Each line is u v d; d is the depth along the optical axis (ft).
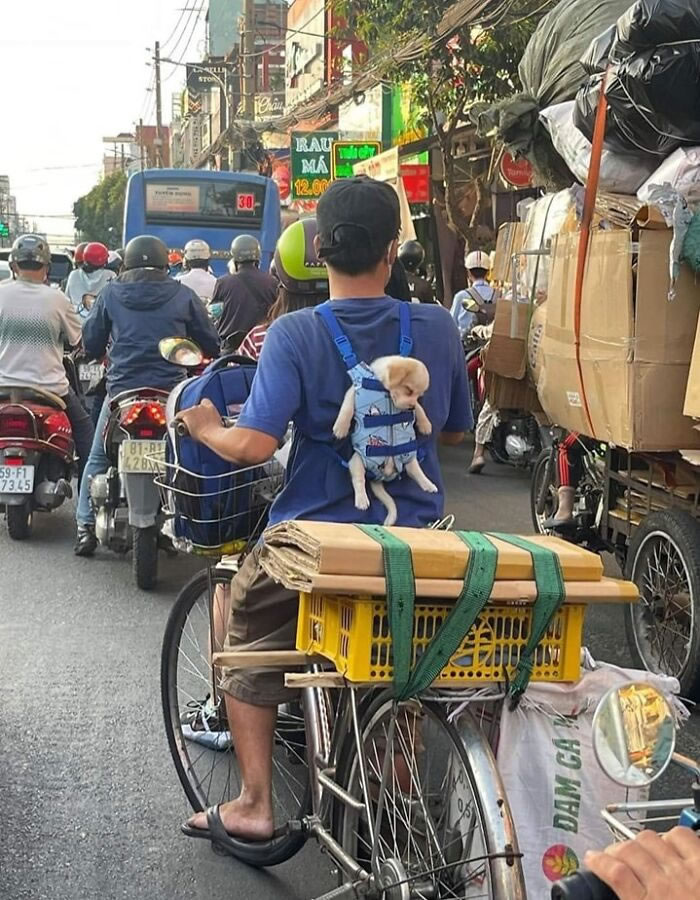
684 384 14.02
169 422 10.64
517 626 7.80
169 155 195.83
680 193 13.91
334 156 58.03
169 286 20.43
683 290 13.82
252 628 9.68
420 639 7.63
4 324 22.24
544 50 18.85
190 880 10.70
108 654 16.69
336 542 7.43
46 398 22.56
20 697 15.01
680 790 12.66
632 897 4.90
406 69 44.91
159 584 20.39
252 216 53.72
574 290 15.47
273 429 8.82
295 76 100.07
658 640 15.53
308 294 12.93
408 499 9.25
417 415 9.12
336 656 7.80
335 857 8.96
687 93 13.70
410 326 9.29
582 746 7.85
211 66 115.65
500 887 7.25
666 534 15.01
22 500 22.65
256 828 10.07
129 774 12.82
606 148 15.52
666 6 13.39
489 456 34.58
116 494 20.98
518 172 38.29
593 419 15.31
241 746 10.06
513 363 18.39
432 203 55.31
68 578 20.79
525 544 8.00
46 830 11.57
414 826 8.31
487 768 7.56
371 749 8.63
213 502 10.24
